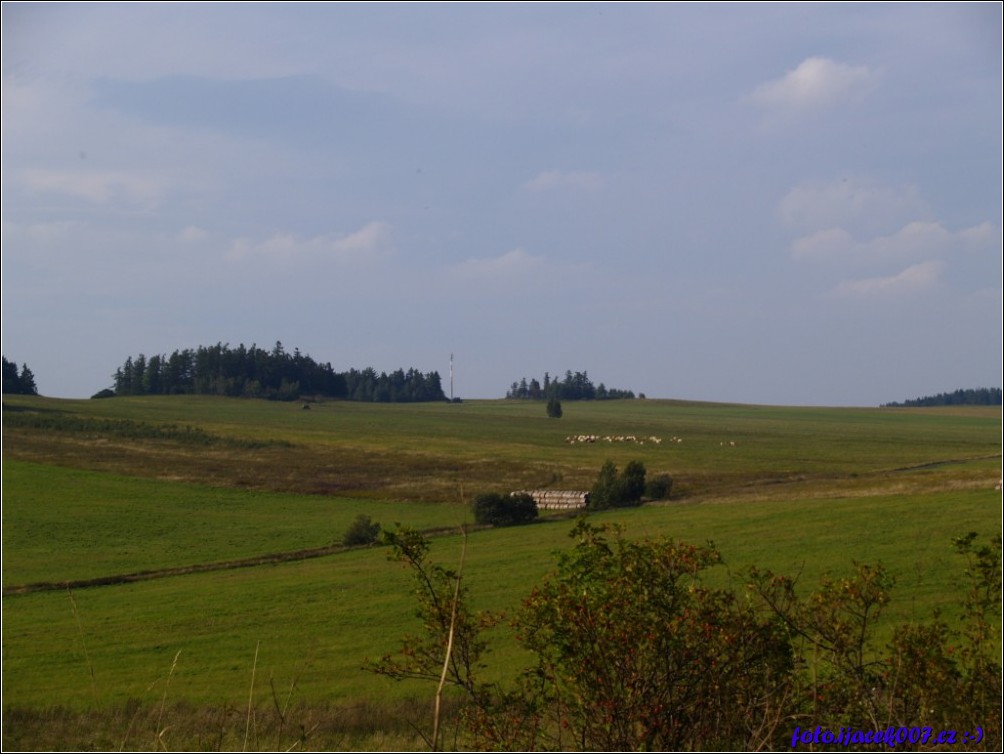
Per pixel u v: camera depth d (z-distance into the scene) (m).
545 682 12.15
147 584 49.47
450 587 12.52
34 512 73.62
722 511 63.06
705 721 11.56
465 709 12.21
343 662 30.67
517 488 90.69
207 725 14.36
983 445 145.25
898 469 105.50
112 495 81.81
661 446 139.88
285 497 83.56
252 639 35.34
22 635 36.81
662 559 12.05
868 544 46.94
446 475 99.62
